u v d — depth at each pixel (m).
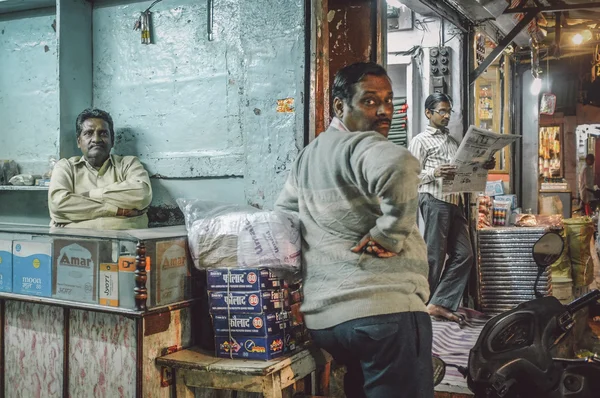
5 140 4.45
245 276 2.55
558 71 16.41
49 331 2.83
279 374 2.49
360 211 2.22
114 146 3.93
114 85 3.94
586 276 6.32
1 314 3.00
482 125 8.89
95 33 4.00
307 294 2.33
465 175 4.73
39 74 4.30
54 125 4.25
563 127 16.97
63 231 2.83
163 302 2.63
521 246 5.49
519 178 9.41
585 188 14.47
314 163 2.38
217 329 2.63
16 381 2.95
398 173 1.98
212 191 3.62
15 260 2.91
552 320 2.78
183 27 3.69
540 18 8.05
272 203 3.27
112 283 2.59
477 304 5.75
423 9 5.56
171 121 3.74
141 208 3.56
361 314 2.14
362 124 2.38
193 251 2.71
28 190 4.18
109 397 2.62
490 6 5.68
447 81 6.12
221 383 2.51
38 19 4.29
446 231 5.11
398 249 2.16
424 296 2.29
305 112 3.18
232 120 3.53
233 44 3.52
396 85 6.34
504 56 8.70
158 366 2.62
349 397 2.57
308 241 2.39
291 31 3.19
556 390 2.71
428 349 2.23
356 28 3.93
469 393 3.30
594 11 8.54
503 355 2.74
